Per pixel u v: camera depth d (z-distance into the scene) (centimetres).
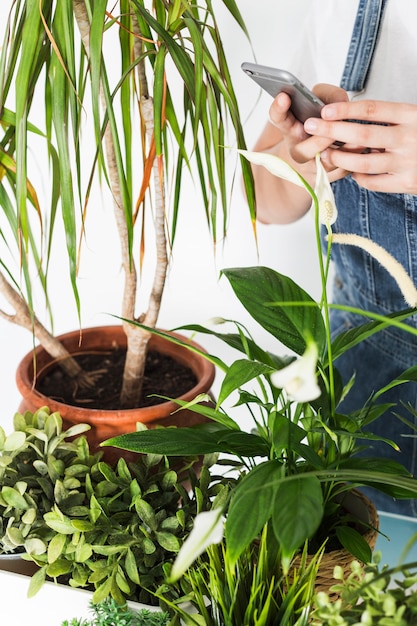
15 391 153
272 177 121
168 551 77
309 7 120
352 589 60
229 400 145
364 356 122
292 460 71
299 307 70
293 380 48
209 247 138
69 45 75
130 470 89
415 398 118
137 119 129
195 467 92
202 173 88
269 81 82
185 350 109
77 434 91
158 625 70
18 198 79
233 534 58
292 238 135
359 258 116
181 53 78
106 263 142
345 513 81
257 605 68
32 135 135
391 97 110
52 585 74
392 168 87
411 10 105
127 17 86
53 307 147
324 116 83
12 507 80
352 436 70
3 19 130
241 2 122
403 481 61
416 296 71
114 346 113
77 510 77
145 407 98
